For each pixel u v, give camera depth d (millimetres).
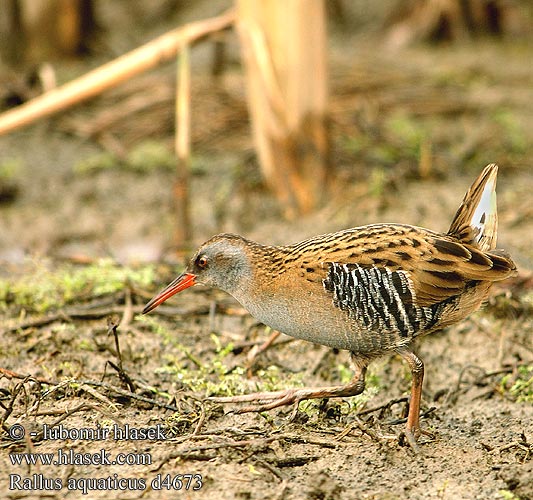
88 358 9875
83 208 15242
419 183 15352
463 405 9430
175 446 8062
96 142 17531
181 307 11109
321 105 14273
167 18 23281
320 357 10156
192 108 17812
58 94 13305
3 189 15516
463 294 8375
